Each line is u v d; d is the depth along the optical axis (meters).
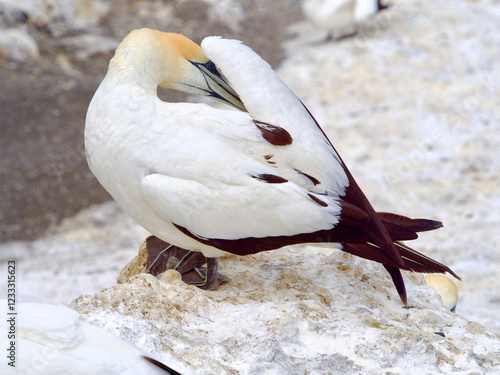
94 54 34.03
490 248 21.81
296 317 8.27
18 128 27.86
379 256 8.62
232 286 9.58
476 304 18.95
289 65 33.53
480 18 37.09
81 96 30.34
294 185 8.37
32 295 19.36
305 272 10.06
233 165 8.41
